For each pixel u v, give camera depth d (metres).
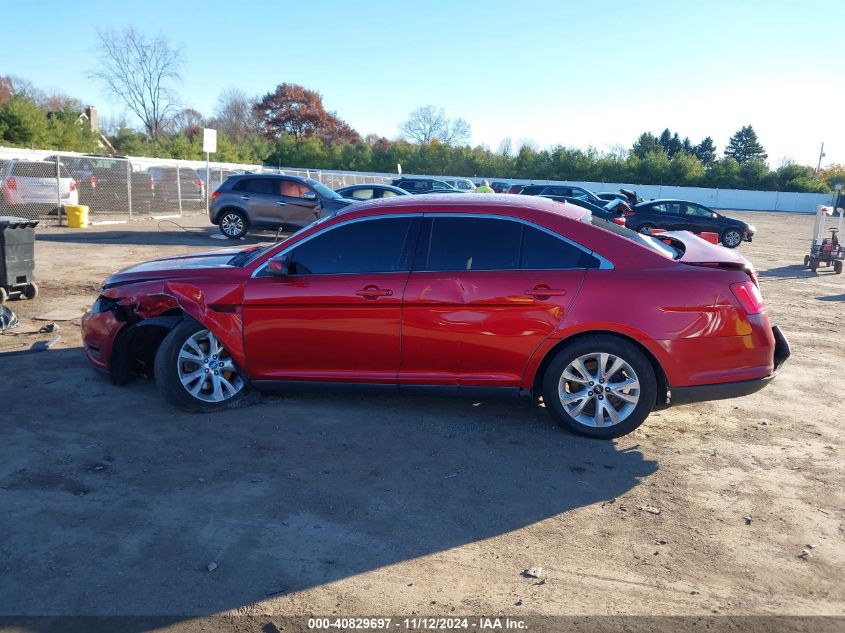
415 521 3.67
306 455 4.45
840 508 3.89
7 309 7.62
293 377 5.02
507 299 4.62
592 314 4.56
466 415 5.19
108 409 5.16
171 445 4.55
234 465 4.28
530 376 4.73
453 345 4.75
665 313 4.51
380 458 4.43
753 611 2.96
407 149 65.81
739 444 4.82
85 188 21.66
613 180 63.91
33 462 4.25
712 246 5.18
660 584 3.14
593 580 3.16
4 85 60.69
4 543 3.36
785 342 4.95
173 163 27.27
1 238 8.72
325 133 80.06
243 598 2.98
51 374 5.94
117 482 4.02
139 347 5.58
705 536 3.56
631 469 4.36
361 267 4.88
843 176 72.56
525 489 4.05
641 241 4.85
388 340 4.82
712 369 4.57
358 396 5.54
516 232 4.77
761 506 3.90
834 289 13.01
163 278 5.27
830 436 5.02
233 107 82.19
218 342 5.13
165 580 3.10
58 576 3.11
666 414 5.42
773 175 63.38
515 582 3.14
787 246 23.25
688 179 63.47
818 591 3.11
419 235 4.85
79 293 9.78
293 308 4.87
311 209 17.28
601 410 4.73
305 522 3.63
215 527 3.56
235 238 17.56
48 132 37.97
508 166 64.88
